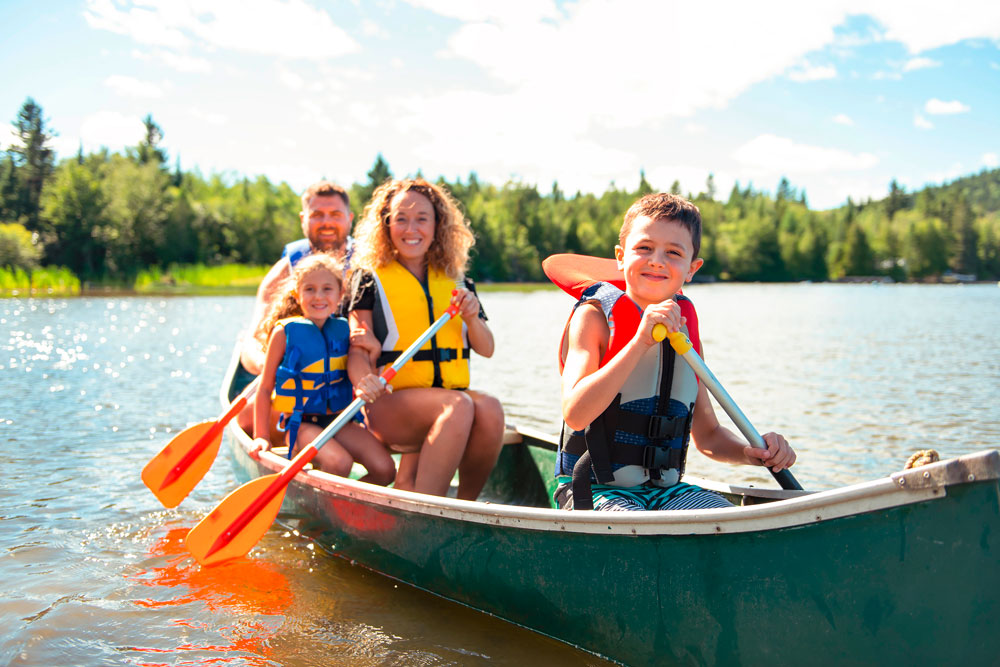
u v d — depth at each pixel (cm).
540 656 225
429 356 322
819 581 178
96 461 438
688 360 218
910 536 168
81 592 267
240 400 361
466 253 347
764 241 8250
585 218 8650
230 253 5569
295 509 329
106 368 838
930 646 169
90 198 4569
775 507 181
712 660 196
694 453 480
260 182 7969
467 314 321
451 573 255
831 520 175
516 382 757
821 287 6303
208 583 278
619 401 230
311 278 336
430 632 240
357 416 346
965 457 160
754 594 187
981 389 710
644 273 226
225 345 1104
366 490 276
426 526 258
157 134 7200
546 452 338
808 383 748
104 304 2175
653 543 201
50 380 744
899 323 1694
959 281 8462
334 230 469
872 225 9556
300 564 298
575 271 247
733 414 225
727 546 189
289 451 330
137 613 253
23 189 5097
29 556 299
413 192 328
